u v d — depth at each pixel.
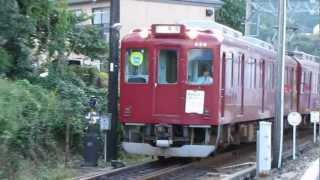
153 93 18.34
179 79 18.16
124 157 20.55
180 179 16.50
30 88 16.75
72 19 22.33
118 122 19.39
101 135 19.58
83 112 19.50
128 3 43.62
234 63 19.58
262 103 23.73
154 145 18.50
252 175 17.31
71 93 19.34
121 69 18.73
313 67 34.91
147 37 18.50
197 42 18.09
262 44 25.20
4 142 13.98
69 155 18.77
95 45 23.27
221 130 19.14
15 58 19.47
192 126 18.11
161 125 18.27
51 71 20.22
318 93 36.94
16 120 14.41
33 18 19.55
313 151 26.28
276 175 17.19
